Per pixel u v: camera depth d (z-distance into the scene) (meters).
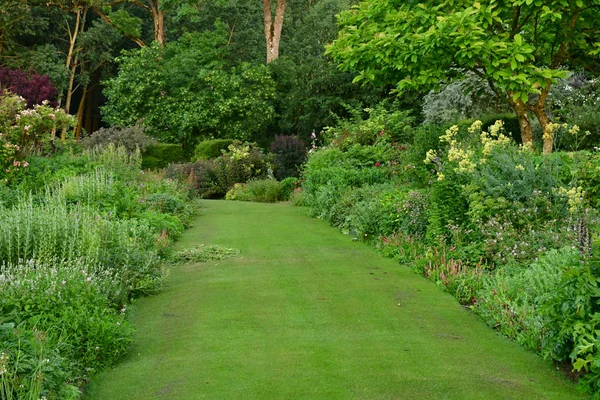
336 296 7.02
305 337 5.66
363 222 10.49
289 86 30.28
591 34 11.46
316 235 11.05
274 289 7.33
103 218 9.09
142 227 9.08
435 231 8.71
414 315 6.34
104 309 5.53
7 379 3.89
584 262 4.79
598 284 4.62
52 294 5.31
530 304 5.91
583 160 8.60
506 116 14.99
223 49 32.69
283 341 5.55
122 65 30.42
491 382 4.64
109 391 4.58
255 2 39.25
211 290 7.31
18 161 12.04
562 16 10.39
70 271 6.11
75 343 4.98
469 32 9.20
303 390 4.51
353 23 11.77
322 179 14.30
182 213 12.67
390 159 14.78
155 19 33.97
